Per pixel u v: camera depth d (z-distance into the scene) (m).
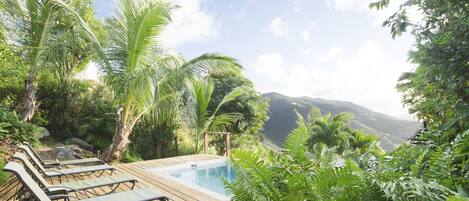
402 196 1.71
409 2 3.08
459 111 2.72
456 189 1.98
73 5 8.71
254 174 2.11
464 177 2.09
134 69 7.18
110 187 4.43
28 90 7.41
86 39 7.55
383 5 3.38
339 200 1.82
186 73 7.47
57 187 3.14
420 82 3.36
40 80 8.67
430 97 3.40
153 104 7.32
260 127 13.71
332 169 1.89
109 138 9.25
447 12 2.88
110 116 9.31
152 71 6.98
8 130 6.62
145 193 3.15
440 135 2.98
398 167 2.64
